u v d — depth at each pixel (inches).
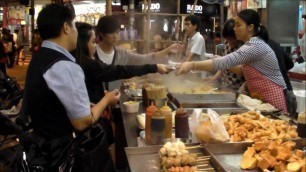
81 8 346.9
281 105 104.9
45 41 70.7
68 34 71.1
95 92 107.3
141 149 69.1
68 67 66.8
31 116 70.4
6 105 107.4
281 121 83.8
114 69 103.7
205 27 243.4
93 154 68.3
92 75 102.8
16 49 551.5
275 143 67.9
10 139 74.9
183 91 126.0
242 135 77.0
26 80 70.5
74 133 70.2
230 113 96.7
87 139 69.3
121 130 128.9
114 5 242.1
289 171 60.4
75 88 66.9
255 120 83.4
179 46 155.6
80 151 66.7
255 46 101.6
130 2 230.4
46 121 69.1
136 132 85.5
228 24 134.8
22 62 575.8
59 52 69.2
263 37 109.6
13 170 65.8
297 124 80.4
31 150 65.7
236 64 101.9
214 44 232.7
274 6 154.5
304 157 65.2
